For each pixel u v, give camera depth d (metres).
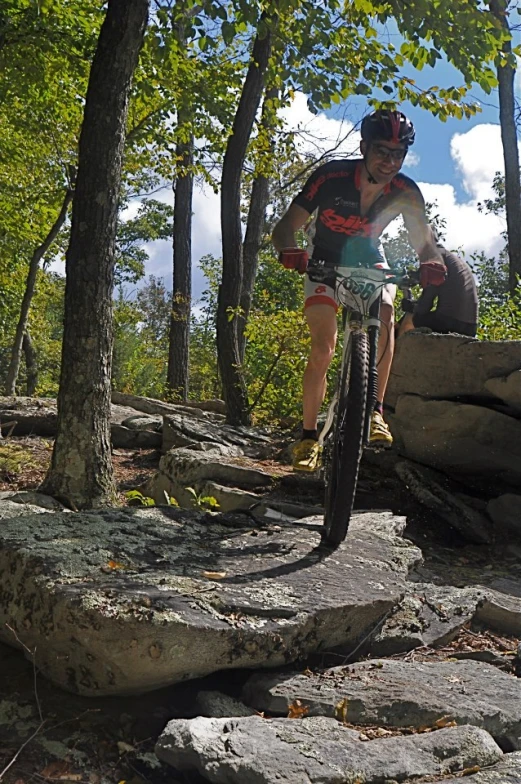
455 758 2.58
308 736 2.61
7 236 18.34
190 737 2.53
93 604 2.82
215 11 6.23
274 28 6.56
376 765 2.47
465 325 6.45
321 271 3.90
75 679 2.98
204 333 29.02
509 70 13.95
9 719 2.89
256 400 11.02
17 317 25.73
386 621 3.69
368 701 2.90
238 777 2.37
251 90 10.22
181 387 19.55
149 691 2.99
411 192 4.05
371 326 3.95
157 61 7.31
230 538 3.97
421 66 7.03
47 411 10.17
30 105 13.52
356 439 3.74
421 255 4.24
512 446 5.71
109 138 5.42
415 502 6.04
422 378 6.02
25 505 4.51
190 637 2.81
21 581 3.18
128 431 9.52
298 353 10.93
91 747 2.75
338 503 3.89
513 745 2.83
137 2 5.37
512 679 3.22
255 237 14.63
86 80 12.25
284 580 3.43
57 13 11.04
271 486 6.26
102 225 5.43
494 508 5.80
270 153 13.34
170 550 3.61
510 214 14.27
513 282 14.27
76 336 5.42
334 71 7.32
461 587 4.52
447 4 6.16
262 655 3.02
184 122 11.45
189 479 6.45
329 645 3.33
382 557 4.01
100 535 3.65
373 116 3.83
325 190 3.99
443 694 2.99
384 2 6.43
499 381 5.58
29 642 3.09
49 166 16.47
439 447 5.94
